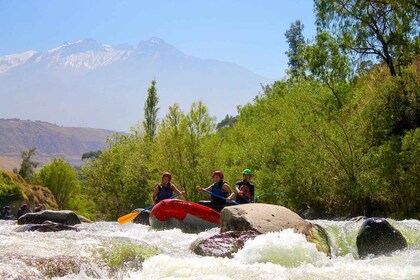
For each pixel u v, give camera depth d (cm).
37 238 954
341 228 1134
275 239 888
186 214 1453
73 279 720
